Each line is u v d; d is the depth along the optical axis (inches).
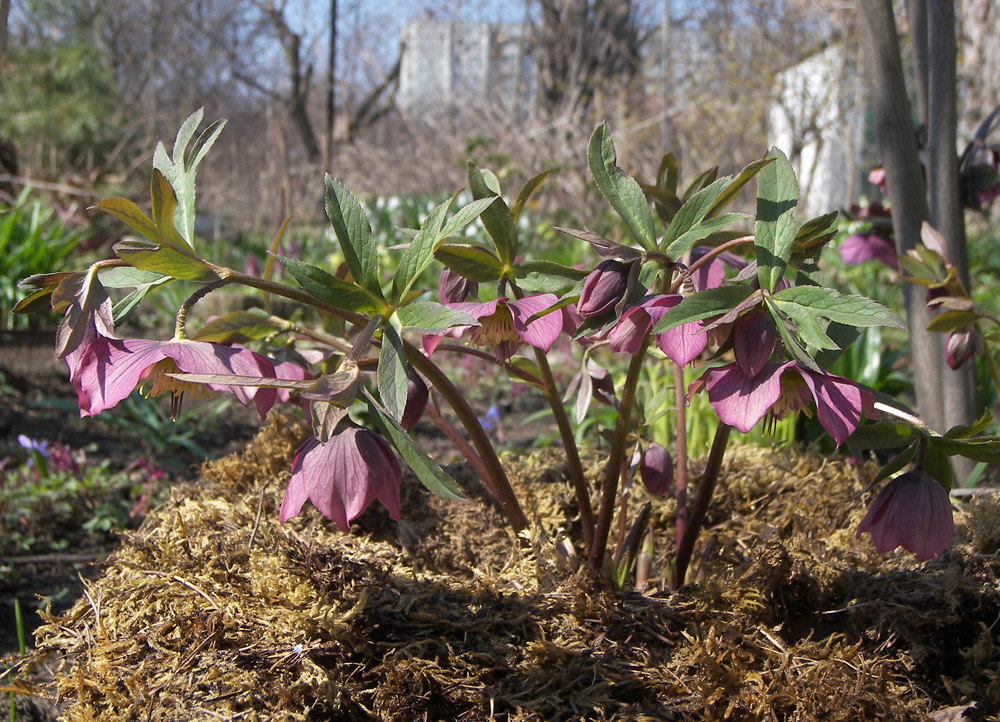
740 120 93.7
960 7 81.1
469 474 18.1
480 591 13.7
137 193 81.2
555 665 12.5
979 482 21.9
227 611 12.9
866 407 11.3
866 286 58.0
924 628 13.9
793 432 25.0
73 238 54.9
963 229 21.0
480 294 46.2
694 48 114.0
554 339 11.5
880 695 12.4
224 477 17.7
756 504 17.8
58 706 16.3
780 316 11.0
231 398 41.2
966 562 14.3
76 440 37.0
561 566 14.2
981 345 17.2
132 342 10.9
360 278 11.5
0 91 68.2
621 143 91.0
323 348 15.3
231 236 102.4
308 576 13.5
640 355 13.0
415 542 16.3
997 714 12.6
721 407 10.9
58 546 27.2
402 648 12.6
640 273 11.9
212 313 51.1
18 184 72.3
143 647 12.7
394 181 112.4
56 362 44.9
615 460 13.9
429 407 15.9
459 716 12.0
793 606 14.8
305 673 12.0
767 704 12.1
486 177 13.2
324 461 11.1
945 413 21.0
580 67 117.4
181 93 150.2
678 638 13.2
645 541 15.7
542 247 73.7
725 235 14.5
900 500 12.1
